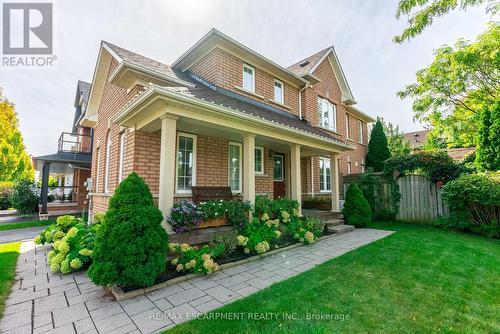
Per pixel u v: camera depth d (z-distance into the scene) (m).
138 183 3.96
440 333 2.52
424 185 9.70
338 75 14.34
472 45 9.88
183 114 4.90
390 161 10.30
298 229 6.66
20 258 5.37
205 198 6.15
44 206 11.60
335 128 13.53
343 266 4.52
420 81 12.70
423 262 4.70
